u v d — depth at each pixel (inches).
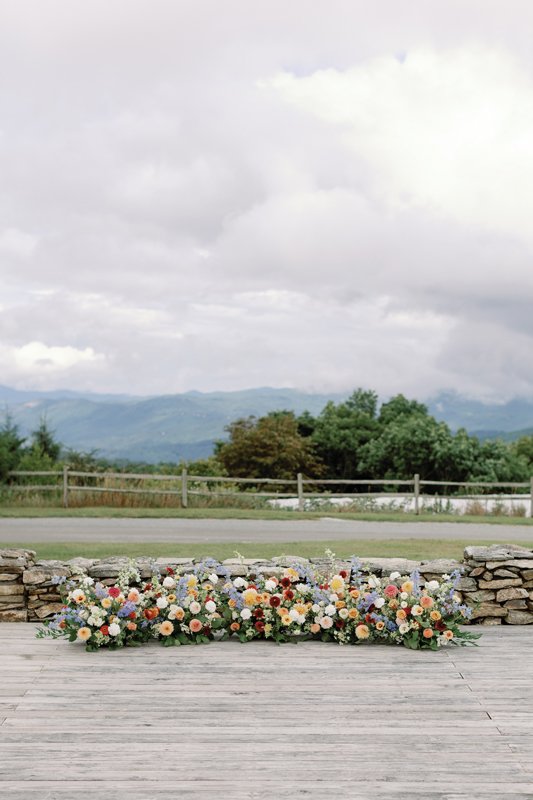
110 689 194.4
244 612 243.4
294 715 175.9
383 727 168.7
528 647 236.5
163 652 231.3
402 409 1720.0
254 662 220.4
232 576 277.0
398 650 234.4
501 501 792.3
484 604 268.1
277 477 1318.9
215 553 394.0
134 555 384.2
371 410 1736.0
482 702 185.2
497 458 1295.5
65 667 213.8
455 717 174.9
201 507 770.2
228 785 141.2
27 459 839.7
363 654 229.5
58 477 814.5
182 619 244.5
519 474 1280.8
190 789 139.6
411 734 164.9
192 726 169.0
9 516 662.5
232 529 588.7
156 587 253.1
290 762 150.7
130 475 780.0
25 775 144.9
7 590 270.5
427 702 185.2
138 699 186.7
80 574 265.6
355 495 802.8
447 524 657.0
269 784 141.6
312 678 204.4
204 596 251.1
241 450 1327.5
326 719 173.5
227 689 194.9
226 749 156.7
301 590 252.7
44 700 185.6
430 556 394.0
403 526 633.6
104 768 147.9
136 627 238.2
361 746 158.4
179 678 204.1
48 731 165.9
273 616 247.6
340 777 144.3
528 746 158.4
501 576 268.4
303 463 1369.3
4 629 259.1
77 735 163.8
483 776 144.5
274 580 256.7
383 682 201.0
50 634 243.1
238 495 789.9
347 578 263.0
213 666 216.1
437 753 154.9
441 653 230.5
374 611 243.4
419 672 210.2
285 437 1344.7
